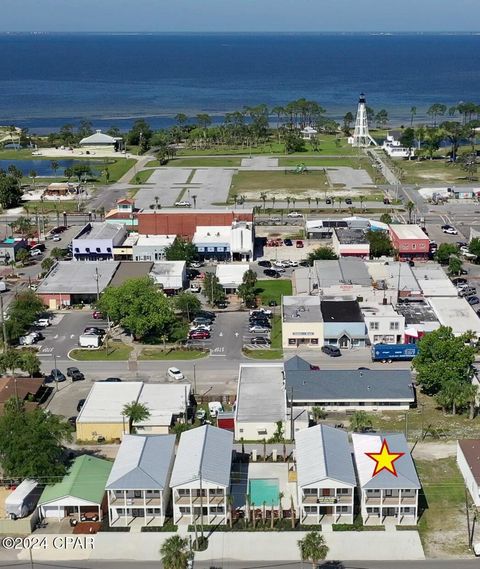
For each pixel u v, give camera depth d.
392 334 127.25
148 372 118.44
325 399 104.31
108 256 173.00
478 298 147.75
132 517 82.44
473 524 79.81
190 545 77.31
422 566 74.44
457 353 107.12
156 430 98.88
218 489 81.38
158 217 182.38
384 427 100.75
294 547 77.50
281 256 177.12
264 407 101.94
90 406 102.38
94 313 142.75
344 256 171.75
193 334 131.12
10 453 85.94
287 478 89.62
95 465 88.25
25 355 115.44
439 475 89.56
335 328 126.38
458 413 104.88
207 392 111.06
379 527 80.44
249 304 147.12
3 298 150.50
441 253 167.38
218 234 179.50
